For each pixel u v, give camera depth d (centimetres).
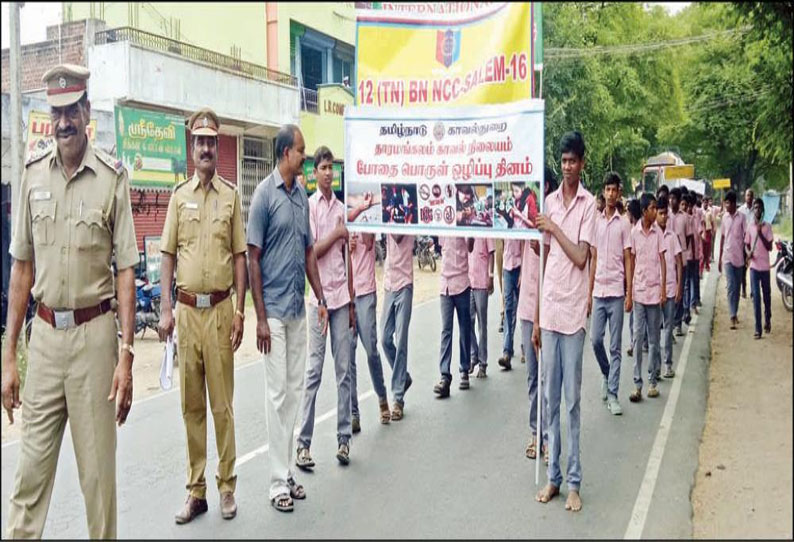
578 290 391
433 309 1124
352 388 518
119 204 334
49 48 732
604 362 590
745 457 436
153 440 511
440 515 382
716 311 1010
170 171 805
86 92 327
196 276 378
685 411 550
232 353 391
